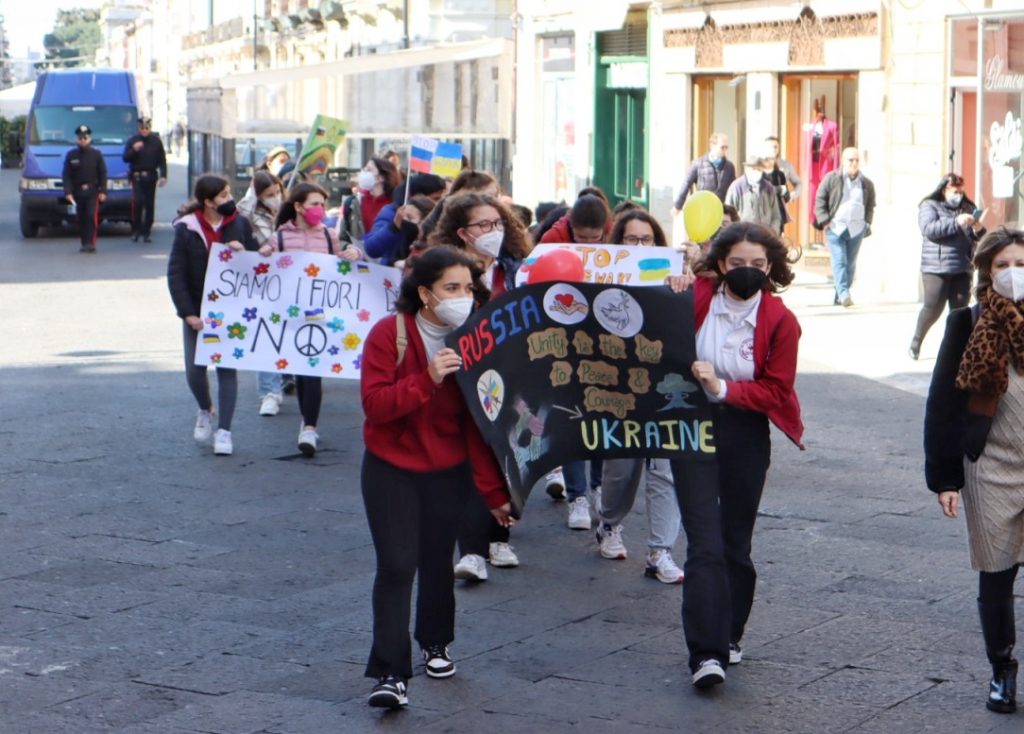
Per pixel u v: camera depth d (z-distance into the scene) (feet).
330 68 77.36
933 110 61.82
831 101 70.59
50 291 68.08
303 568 25.64
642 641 21.67
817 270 72.90
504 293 18.63
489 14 110.42
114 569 25.52
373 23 132.16
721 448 19.57
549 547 26.99
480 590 24.27
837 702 19.15
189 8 241.55
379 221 35.65
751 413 19.56
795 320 19.52
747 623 22.48
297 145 78.54
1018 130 57.62
